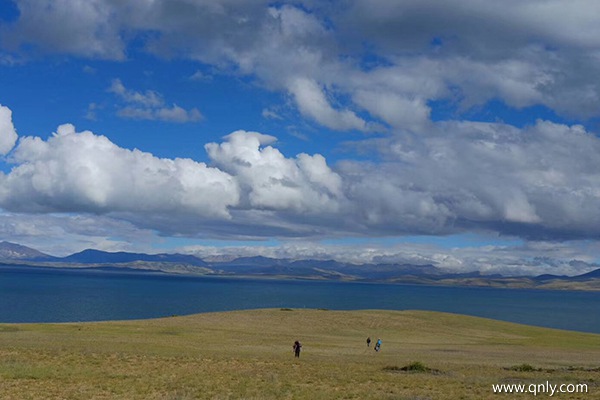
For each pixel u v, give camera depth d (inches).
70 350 1811.0
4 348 1795.0
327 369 1614.2
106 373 1360.7
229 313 4279.0
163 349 2105.1
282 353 2198.6
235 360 1750.7
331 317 4234.7
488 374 1646.2
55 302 7751.0
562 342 3454.7
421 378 1472.7
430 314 4763.8
